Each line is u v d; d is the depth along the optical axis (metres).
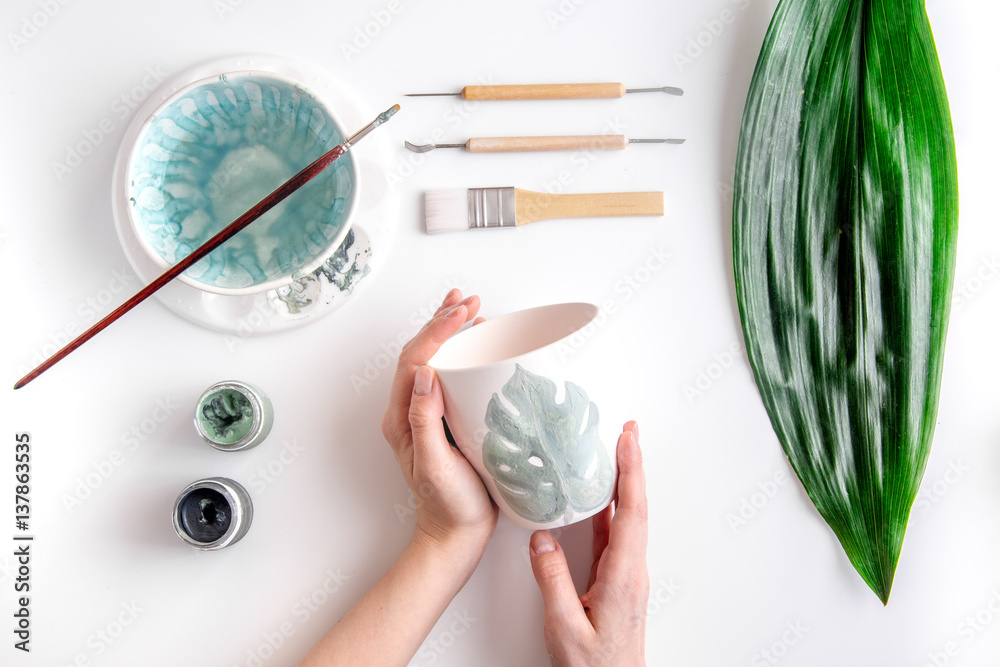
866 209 0.78
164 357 0.80
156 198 0.74
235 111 0.75
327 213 0.75
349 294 0.79
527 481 0.62
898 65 0.76
